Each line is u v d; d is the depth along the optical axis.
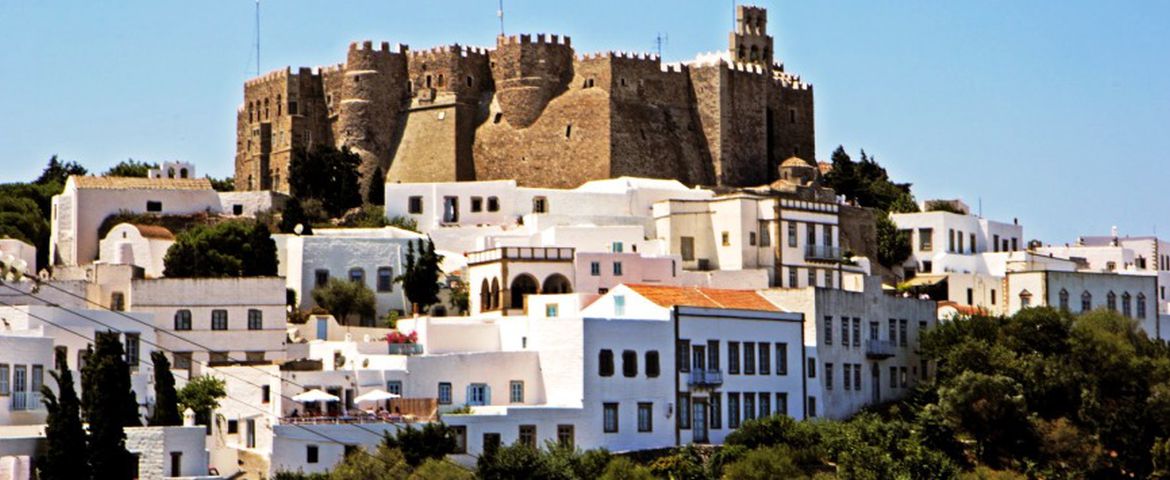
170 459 193.25
